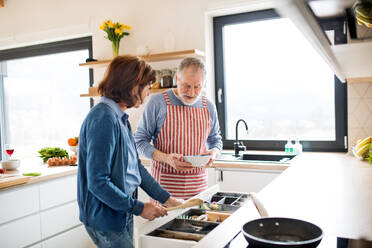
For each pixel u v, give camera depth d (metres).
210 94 3.46
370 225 1.06
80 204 1.49
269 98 3.38
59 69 4.30
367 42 0.86
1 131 4.59
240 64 3.48
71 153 4.21
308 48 3.20
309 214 1.20
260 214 1.12
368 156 2.57
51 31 4.09
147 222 1.38
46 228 2.83
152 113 2.19
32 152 4.50
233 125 3.56
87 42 4.07
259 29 3.37
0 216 2.45
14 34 4.31
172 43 3.35
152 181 1.73
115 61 1.51
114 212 1.46
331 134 3.19
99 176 1.35
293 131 3.31
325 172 2.09
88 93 3.93
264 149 3.40
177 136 2.20
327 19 0.67
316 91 3.20
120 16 3.70
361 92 2.95
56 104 4.34
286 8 0.54
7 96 4.58
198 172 2.21
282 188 1.64
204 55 3.29
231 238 0.98
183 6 3.40
